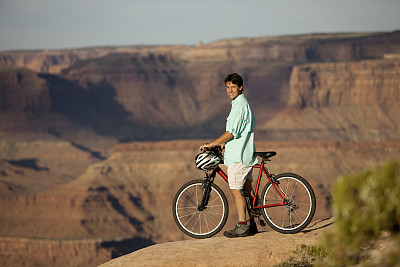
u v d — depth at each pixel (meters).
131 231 105.12
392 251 4.70
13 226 102.00
